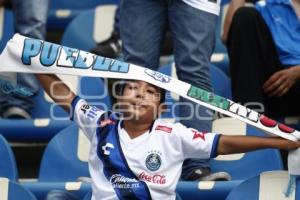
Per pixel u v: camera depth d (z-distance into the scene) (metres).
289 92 14.82
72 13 18.97
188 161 13.95
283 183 12.63
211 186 13.53
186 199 13.60
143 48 14.12
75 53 12.20
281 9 15.48
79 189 13.72
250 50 14.82
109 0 19.34
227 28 15.14
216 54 17.02
